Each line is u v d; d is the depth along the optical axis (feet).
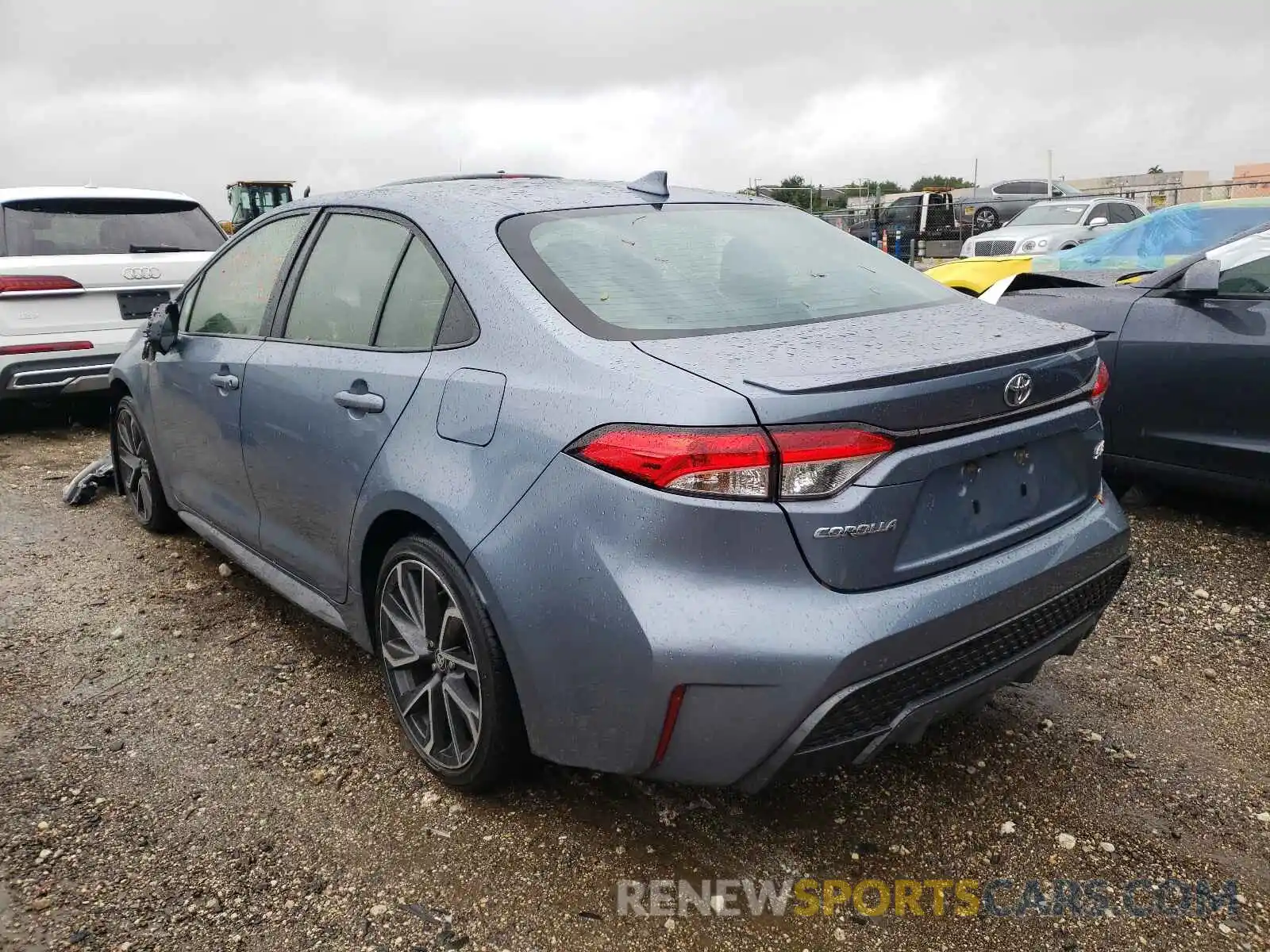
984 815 8.32
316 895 7.43
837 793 8.65
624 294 7.97
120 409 15.49
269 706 10.28
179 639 11.91
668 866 7.72
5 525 16.25
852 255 9.83
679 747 6.70
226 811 8.47
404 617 8.98
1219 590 12.65
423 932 7.06
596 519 6.73
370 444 8.73
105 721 9.98
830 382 6.42
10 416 25.35
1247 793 8.52
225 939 7.00
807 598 6.47
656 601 6.46
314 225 10.73
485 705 7.82
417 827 8.23
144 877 7.63
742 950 6.90
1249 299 13.87
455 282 8.45
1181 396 14.39
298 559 10.51
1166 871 7.60
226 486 11.90
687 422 6.41
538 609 7.07
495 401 7.57
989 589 7.11
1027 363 7.48
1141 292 15.21
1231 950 6.82
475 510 7.50
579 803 8.51
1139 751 9.19
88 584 13.64
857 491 6.50
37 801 8.59
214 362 11.67
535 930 7.08
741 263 8.89
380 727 9.83
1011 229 55.77
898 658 6.64
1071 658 11.03
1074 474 8.30
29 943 6.93
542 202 9.23
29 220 22.33
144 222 24.02
